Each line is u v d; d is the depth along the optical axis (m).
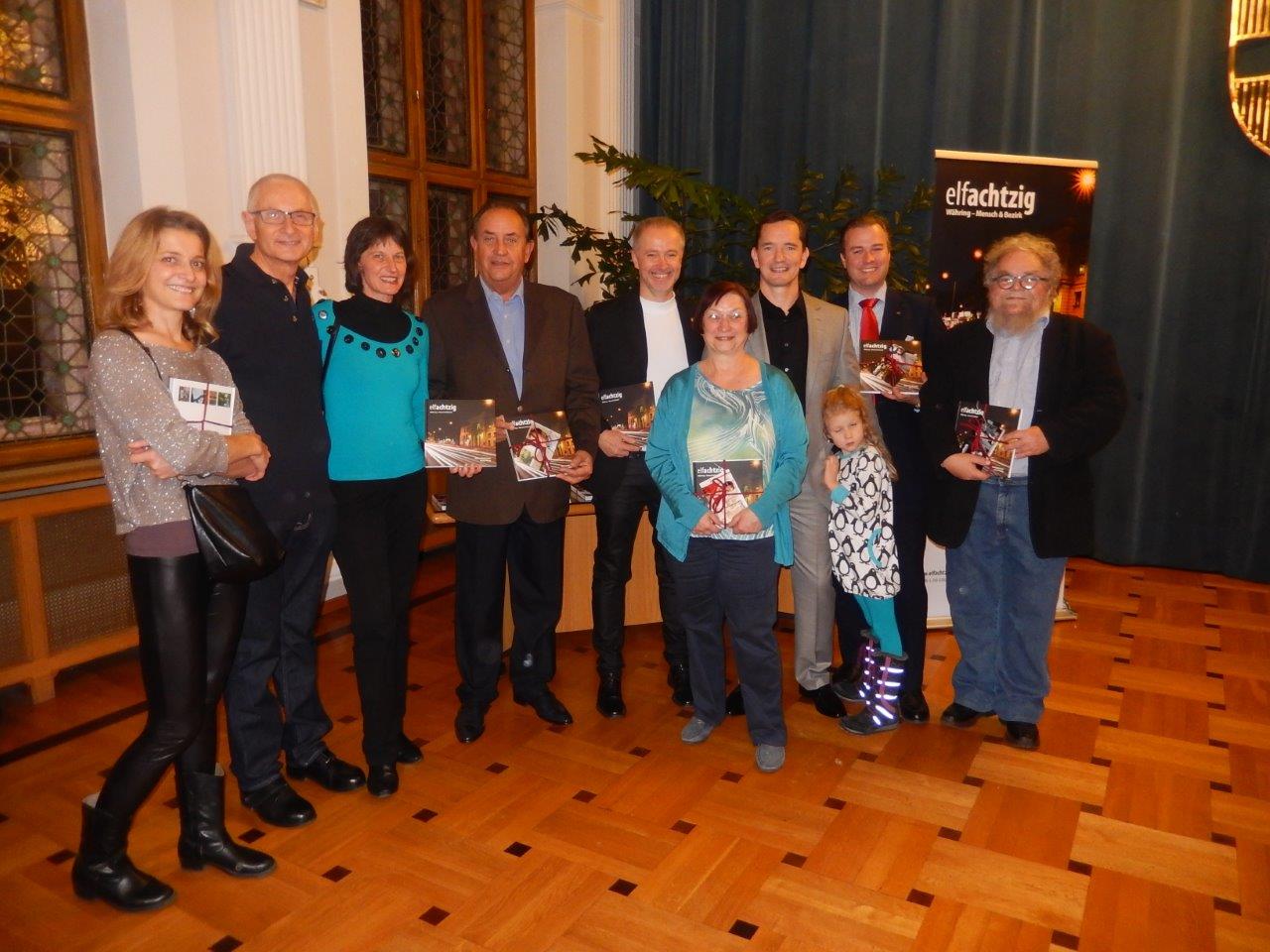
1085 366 2.52
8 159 3.06
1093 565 4.88
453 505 2.62
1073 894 2.07
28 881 2.10
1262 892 2.08
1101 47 4.51
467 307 2.57
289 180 2.09
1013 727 2.79
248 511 1.89
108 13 3.12
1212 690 3.23
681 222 4.35
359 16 3.97
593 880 2.11
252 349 2.07
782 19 5.09
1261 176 4.33
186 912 1.98
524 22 5.19
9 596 2.95
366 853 2.21
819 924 1.96
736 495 2.40
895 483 2.81
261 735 2.30
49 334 3.22
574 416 2.71
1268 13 4.14
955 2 4.66
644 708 3.06
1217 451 4.62
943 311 4.15
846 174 4.56
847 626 2.99
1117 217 4.62
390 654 2.42
